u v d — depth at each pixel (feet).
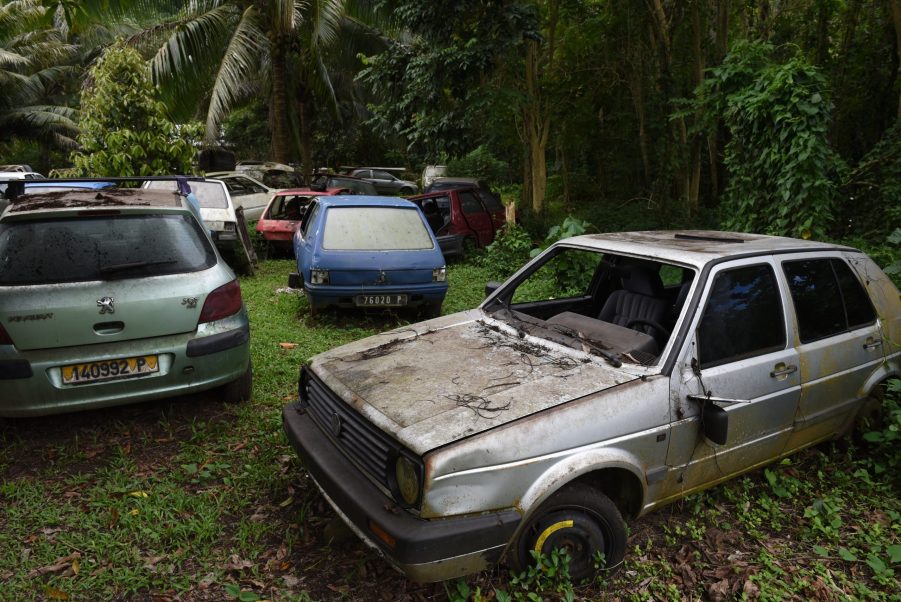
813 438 12.19
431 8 35.65
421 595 9.04
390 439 8.42
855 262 13.06
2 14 72.13
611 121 57.00
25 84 94.48
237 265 33.50
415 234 23.98
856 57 45.42
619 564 9.32
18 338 11.80
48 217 12.93
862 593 9.39
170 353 13.03
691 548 10.41
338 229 23.24
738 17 52.85
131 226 13.50
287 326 22.47
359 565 9.52
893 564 10.11
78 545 9.99
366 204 24.48
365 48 62.80
